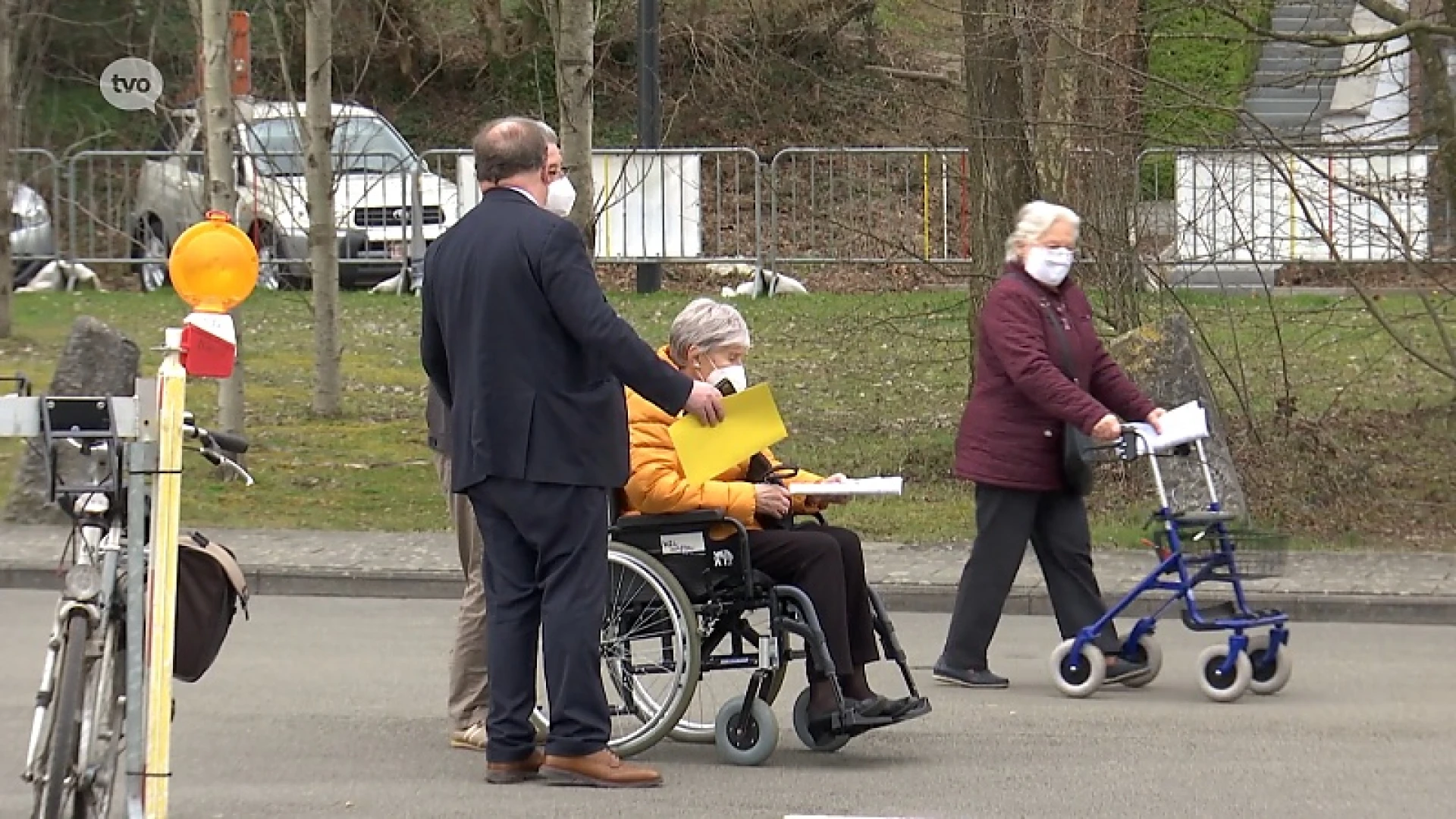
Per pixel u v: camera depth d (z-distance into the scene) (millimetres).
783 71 71438
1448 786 22078
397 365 58500
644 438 22938
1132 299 42938
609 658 22938
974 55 42281
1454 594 34750
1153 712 26484
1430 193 44406
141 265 71938
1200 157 43688
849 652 22703
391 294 71188
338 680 28359
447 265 21219
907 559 38188
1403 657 31000
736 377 23734
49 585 36625
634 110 88688
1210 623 27109
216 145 44812
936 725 25594
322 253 50938
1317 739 24688
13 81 71000
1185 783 22219
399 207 71438
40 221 71812
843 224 58062
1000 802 21219
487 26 90812
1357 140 45125
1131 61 41656
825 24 68438
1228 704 27078
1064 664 27734
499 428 20734
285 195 67688
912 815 20594
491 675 21656
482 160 21406
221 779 22141
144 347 58281
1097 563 37438
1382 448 44281
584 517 20906
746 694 22984
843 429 48438
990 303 27781
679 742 24406
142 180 71875
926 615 35281
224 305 17156
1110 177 42469
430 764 22953
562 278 20594
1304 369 49438
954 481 44844
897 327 53062
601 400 20922
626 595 22906
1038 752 23875
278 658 30141
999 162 42688
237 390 46344
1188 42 43375
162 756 17062
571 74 40500
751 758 22953
